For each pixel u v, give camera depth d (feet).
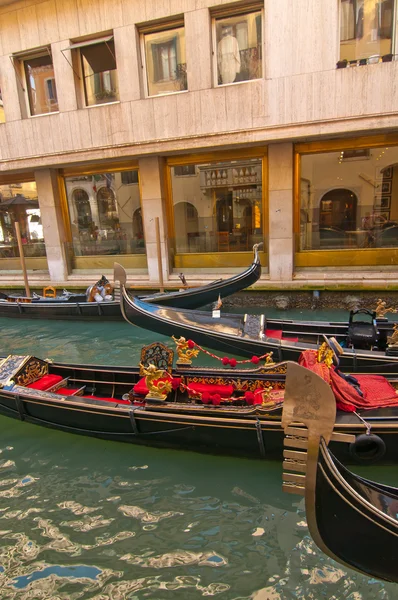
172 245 33.99
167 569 8.35
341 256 30.14
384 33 25.11
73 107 31.83
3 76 33.35
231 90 27.37
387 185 29.25
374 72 24.71
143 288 33.17
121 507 10.14
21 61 33.37
